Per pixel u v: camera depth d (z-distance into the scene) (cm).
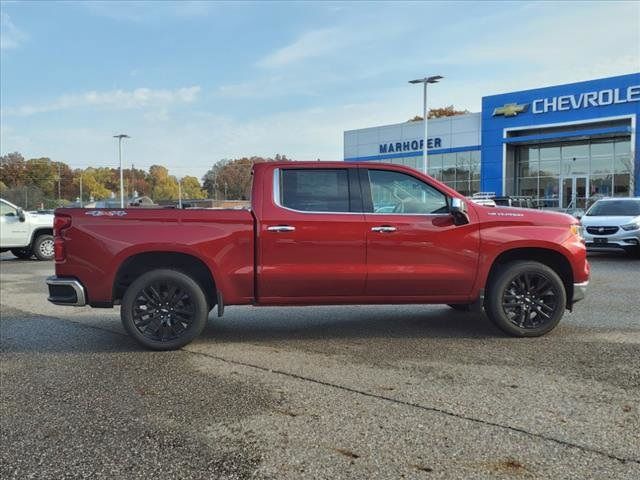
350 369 507
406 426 379
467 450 342
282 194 589
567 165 3491
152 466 330
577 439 355
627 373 482
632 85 3044
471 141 3816
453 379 473
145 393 454
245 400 434
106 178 12531
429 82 3212
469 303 619
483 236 597
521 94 3512
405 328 669
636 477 308
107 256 566
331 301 596
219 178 11694
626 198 1546
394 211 598
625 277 1088
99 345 611
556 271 634
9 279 1198
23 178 10712
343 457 337
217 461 335
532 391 441
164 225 571
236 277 577
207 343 610
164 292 582
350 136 4531
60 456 345
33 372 514
